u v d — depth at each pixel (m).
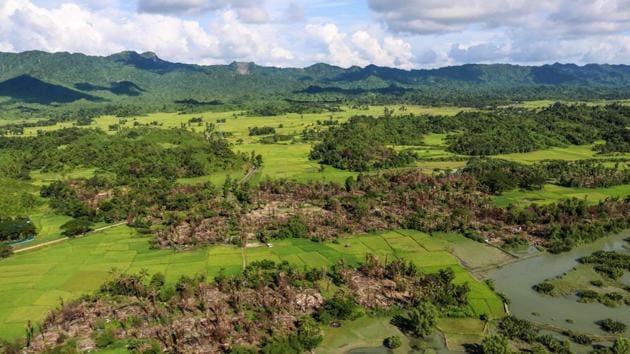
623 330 107.62
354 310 116.19
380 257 151.00
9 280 136.50
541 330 108.88
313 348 102.88
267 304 117.75
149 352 98.69
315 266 143.38
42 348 102.25
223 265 145.00
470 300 121.69
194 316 114.50
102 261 150.25
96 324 110.00
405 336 107.62
